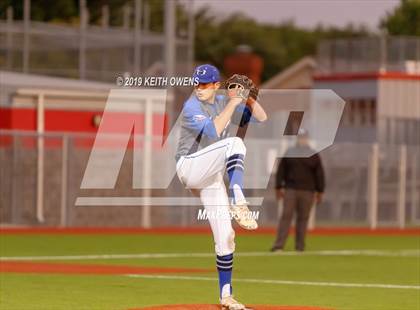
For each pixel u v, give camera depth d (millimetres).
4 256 52094
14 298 34781
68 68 97125
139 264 48562
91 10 139250
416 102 101250
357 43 106438
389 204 81812
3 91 78750
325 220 80938
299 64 136000
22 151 73688
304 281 41500
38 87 79500
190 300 34500
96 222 74875
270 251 56906
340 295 36656
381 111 100188
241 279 42156
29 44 93312
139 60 90688
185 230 73812
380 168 81875
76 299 34562
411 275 44469
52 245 59500
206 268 46625
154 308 28109
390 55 104625
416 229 80500
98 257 52250
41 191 73812
